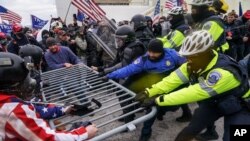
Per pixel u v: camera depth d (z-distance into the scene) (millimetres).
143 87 3307
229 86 2020
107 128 3500
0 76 1404
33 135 1401
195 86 2074
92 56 6406
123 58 3492
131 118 3105
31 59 2533
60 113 2039
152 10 14641
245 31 6984
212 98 2186
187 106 4020
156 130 3867
